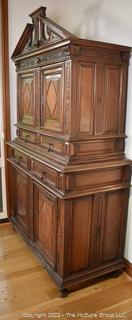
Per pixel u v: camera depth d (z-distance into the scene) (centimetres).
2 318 178
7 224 309
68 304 191
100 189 193
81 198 189
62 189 182
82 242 198
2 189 304
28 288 207
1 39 274
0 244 267
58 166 180
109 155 199
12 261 239
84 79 177
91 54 176
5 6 267
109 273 221
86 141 186
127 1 193
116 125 201
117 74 193
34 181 226
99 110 189
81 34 251
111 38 213
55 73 191
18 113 270
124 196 210
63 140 185
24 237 257
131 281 217
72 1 260
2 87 284
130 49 191
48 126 208
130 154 205
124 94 200
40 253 225
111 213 208
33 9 280
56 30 179
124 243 223
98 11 225
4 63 279
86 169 181
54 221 198
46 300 195
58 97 189
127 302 195
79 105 178
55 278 199
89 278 204
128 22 195
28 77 237
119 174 203
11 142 278
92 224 199
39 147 223
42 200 216
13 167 280
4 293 201
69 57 169
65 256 191
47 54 197
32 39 222
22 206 264
